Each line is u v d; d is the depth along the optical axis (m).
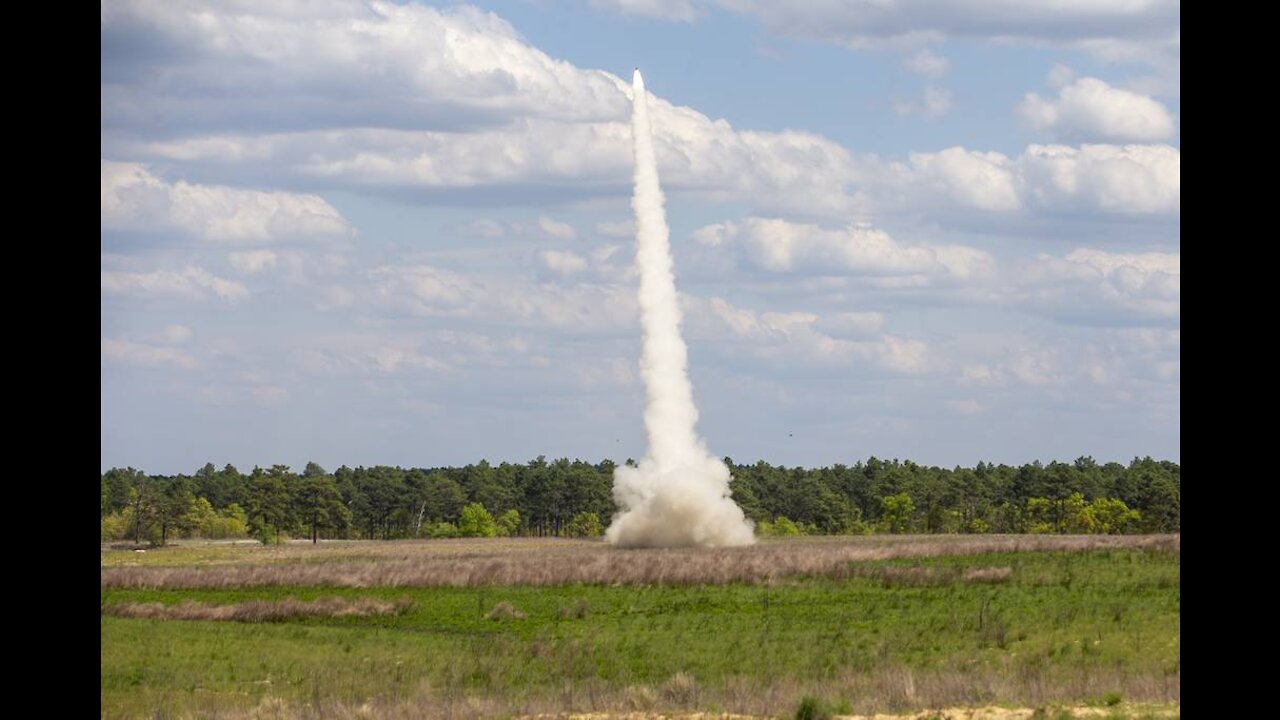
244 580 70.38
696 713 34.06
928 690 34.94
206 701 41.16
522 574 68.19
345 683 42.94
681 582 65.25
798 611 55.66
